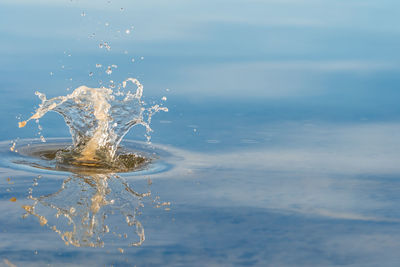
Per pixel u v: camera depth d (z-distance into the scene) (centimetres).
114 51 1755
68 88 1316
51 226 594
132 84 1407
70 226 596
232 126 1134
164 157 931
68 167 861
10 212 631
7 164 853
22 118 1120
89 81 1385
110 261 509
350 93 1433
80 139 983
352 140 1041
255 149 980
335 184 785
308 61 1784
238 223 618
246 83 1510
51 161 892
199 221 621
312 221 632
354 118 1209
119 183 777
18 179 772
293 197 721
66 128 1116
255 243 561
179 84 1462
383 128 1131
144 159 919
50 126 1120
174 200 698
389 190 760
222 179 802
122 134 1009
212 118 1191
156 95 1344
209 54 1825
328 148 988
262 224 618
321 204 695
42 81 1372
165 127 1126
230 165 881
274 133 1087
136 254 525
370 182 797
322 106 1310
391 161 910
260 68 1680
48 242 549
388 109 1288
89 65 1552
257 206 681
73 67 1523
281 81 1545
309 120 1191
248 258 524
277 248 550
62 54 1669
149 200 696
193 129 1112
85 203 677
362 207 688
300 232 596
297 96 1396
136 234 577
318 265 513
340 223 627
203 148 986
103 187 752
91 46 1795
